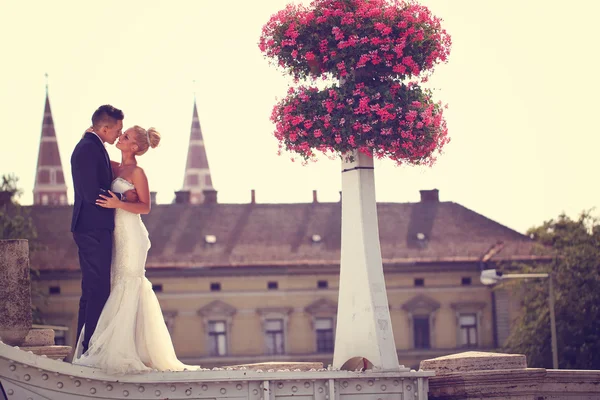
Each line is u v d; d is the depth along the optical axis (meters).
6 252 17.81
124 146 16.33
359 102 17.16
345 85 17.44
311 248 113.56
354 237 17.22
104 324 15.76
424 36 17.62
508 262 112.12
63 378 15.02
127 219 16.11
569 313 81.75
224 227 116.31
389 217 118.81
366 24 17.38
